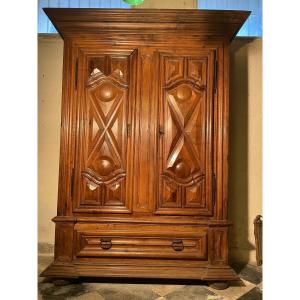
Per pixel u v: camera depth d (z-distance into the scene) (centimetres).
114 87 217
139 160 214
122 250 209
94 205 213
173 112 215
